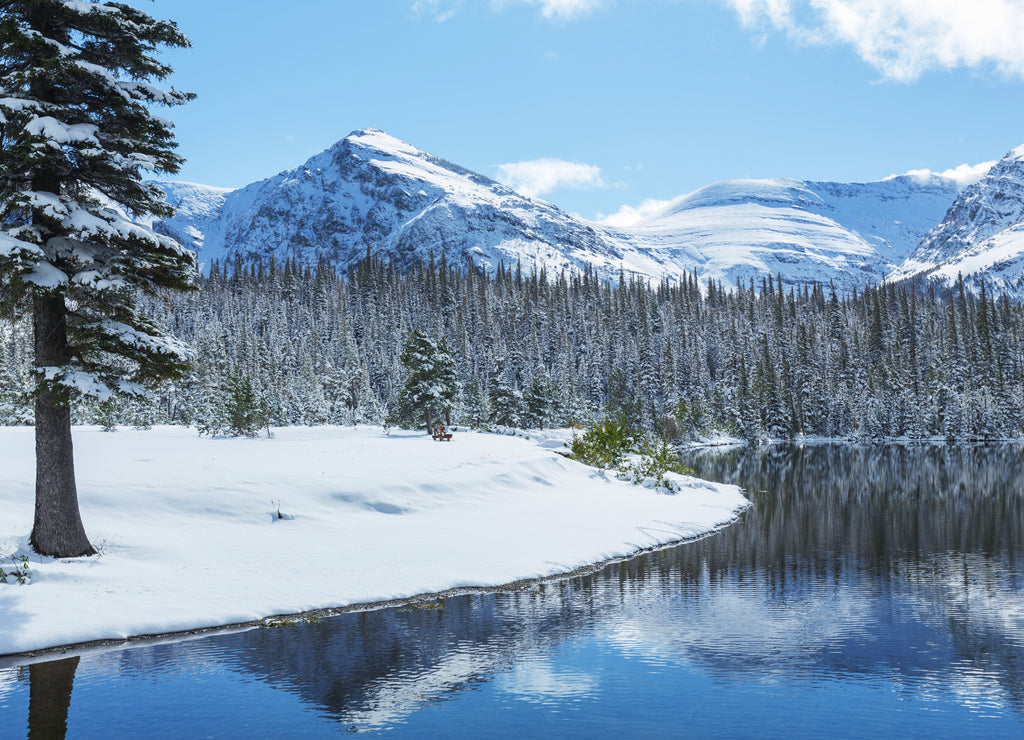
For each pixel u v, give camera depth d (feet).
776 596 60.59
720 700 38.14
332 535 73.46
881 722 35.40
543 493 111.45
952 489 152.66
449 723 35.14
